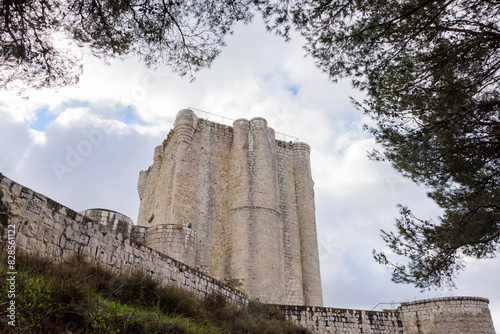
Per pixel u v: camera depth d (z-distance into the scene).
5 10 8.16
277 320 16.81
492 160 9.59
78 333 6.62
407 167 10.11
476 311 19.62
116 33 8.91
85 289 7.93
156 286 10.78
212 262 26.12
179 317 10.15
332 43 9.33
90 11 8.56
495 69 8.86
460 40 8.98
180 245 21.09
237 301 17.00
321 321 18.77
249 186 28.14
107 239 11.38
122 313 7.89
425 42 9.20
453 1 8.69
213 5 8.73
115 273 10.67
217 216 28.11
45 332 6.16
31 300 6.54
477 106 8.88
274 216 27.41
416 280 10.59
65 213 10.26
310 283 28.98
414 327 19.89
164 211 29.02
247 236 25.91
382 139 10.24
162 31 8.92
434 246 10.57
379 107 9.84
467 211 10.59
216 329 10.87
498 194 10.12
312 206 32.62
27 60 8.63
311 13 8.86
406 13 8.62
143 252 12.66
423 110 9.34
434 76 9.12
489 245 10.75
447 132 9.14
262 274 24.58
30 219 9.19
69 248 10.11
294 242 30.30
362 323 19.47
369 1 8.73
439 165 10.01
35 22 8.53
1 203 8.57
